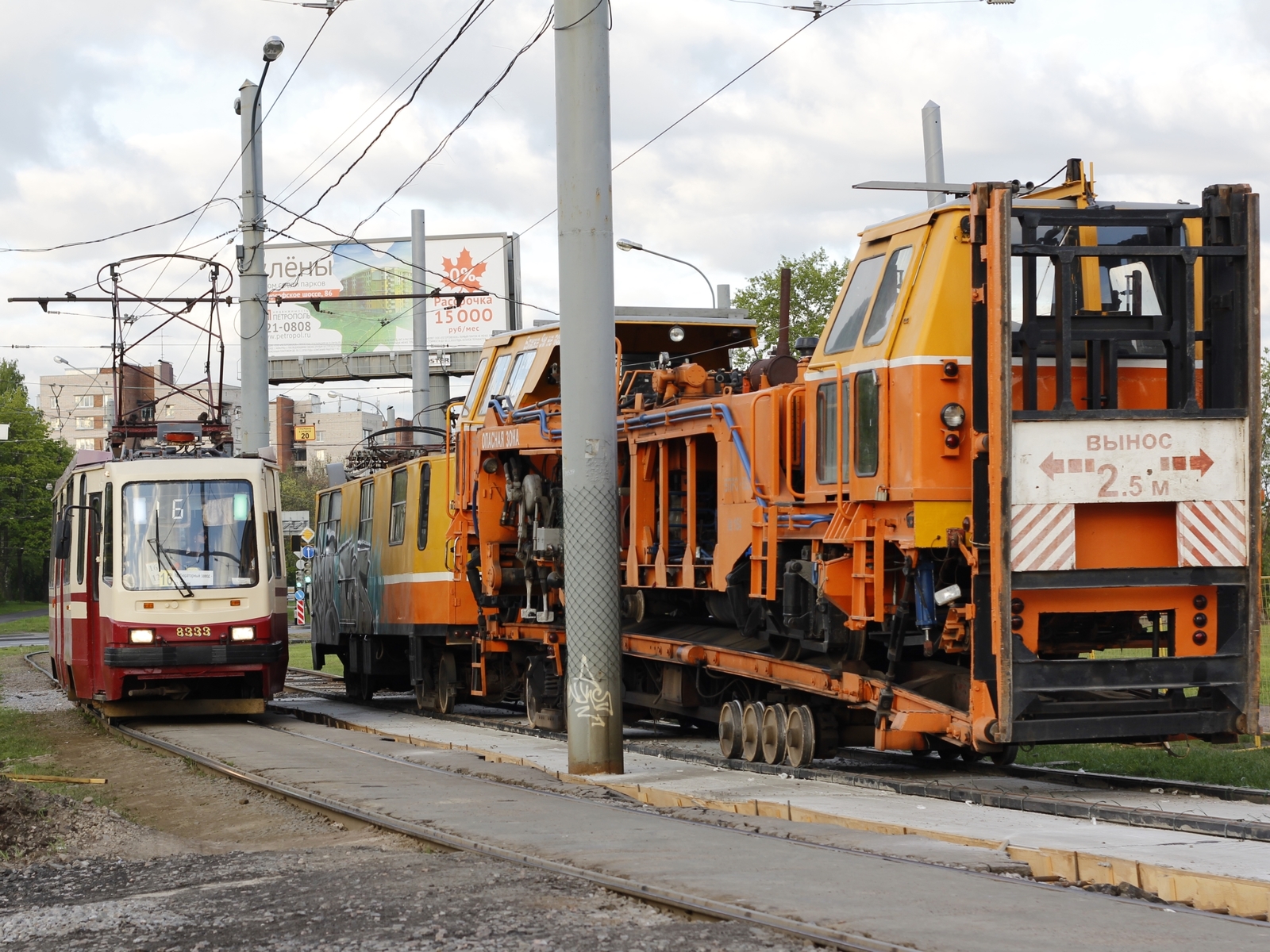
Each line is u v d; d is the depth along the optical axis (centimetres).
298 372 9675
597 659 1956
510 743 2516
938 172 2992
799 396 1964
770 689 2156
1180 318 1633
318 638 4759
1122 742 1686
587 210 1959
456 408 3262
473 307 9481
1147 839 1275
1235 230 1634
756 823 1469
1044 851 1175
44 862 1492
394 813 1592
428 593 3266
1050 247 1584
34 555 15275
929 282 1691
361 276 9612
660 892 1097
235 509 3023
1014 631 1577
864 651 1908
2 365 16100
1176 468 1609
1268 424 4391
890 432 1709
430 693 3425
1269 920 985
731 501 2103
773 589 1958
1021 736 1560
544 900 1123
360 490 4053
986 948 889
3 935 1114
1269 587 4388
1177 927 946
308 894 1190
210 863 1402
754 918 1009
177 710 3092
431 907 1114
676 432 2289
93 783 2225
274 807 1798
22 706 3884
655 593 2478
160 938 1065
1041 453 1577
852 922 975
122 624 2909
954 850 1262
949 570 1708
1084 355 1689
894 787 1695
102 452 3231
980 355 1598
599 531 1964
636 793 1764
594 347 1966
